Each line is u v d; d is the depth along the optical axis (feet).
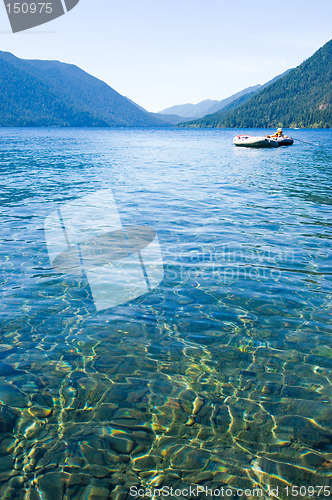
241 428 9.96
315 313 16.14
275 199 40.42
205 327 14.99
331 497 8.10
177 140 223.92
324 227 29.22
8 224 29.22
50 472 8.61
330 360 13.00
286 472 8.70
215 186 48.93
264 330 14.83
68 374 12.05
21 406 10.63
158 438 9.60
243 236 26.68
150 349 13.50
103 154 106.63
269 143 121.29
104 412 10.45
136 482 8.39
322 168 70.13
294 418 10.35
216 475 8.60
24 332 14.39
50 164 76.33
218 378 11.98
